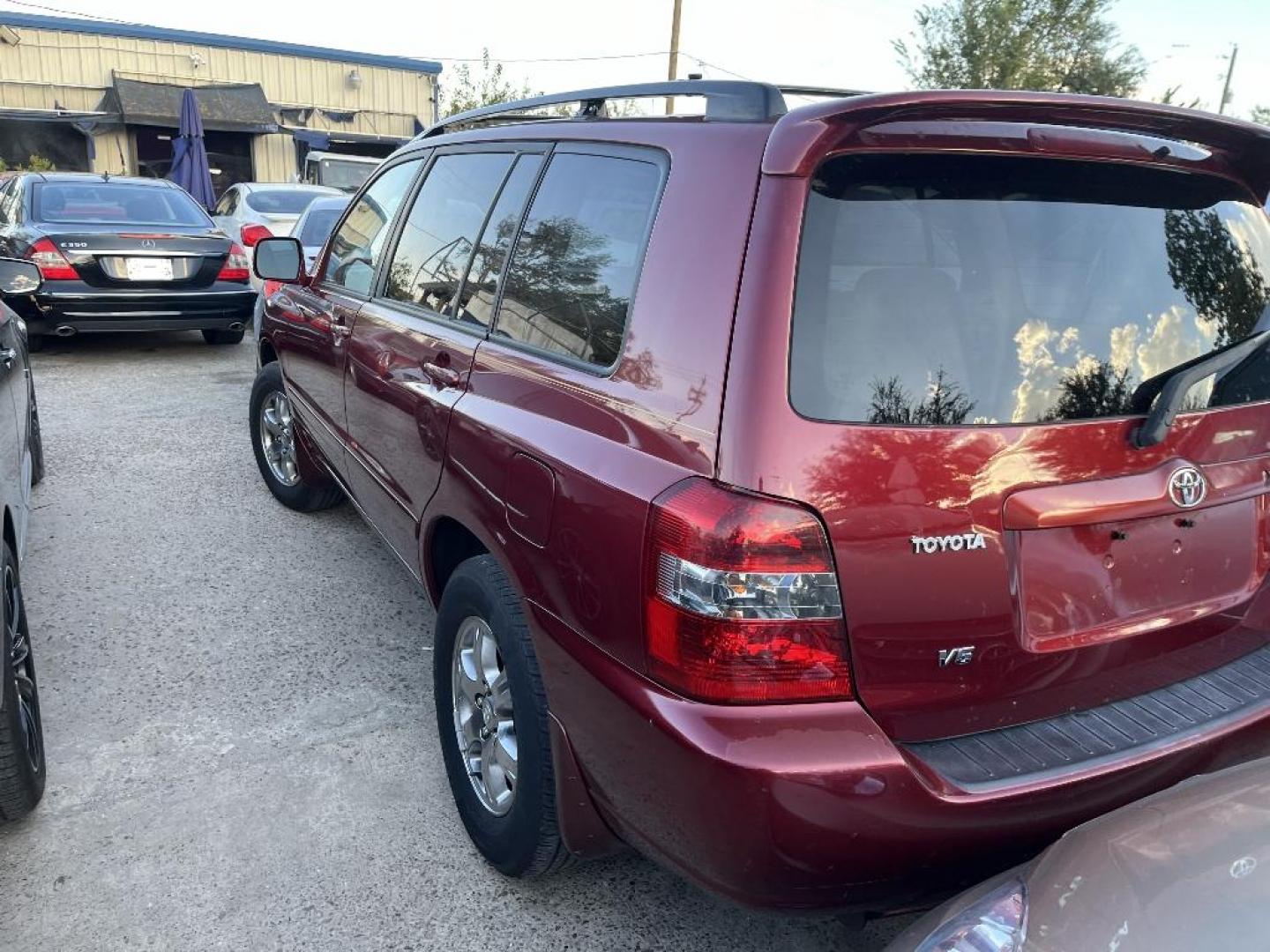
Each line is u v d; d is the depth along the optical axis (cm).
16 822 291
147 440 680
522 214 284
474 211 315
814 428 184
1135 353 216
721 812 183
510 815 256
